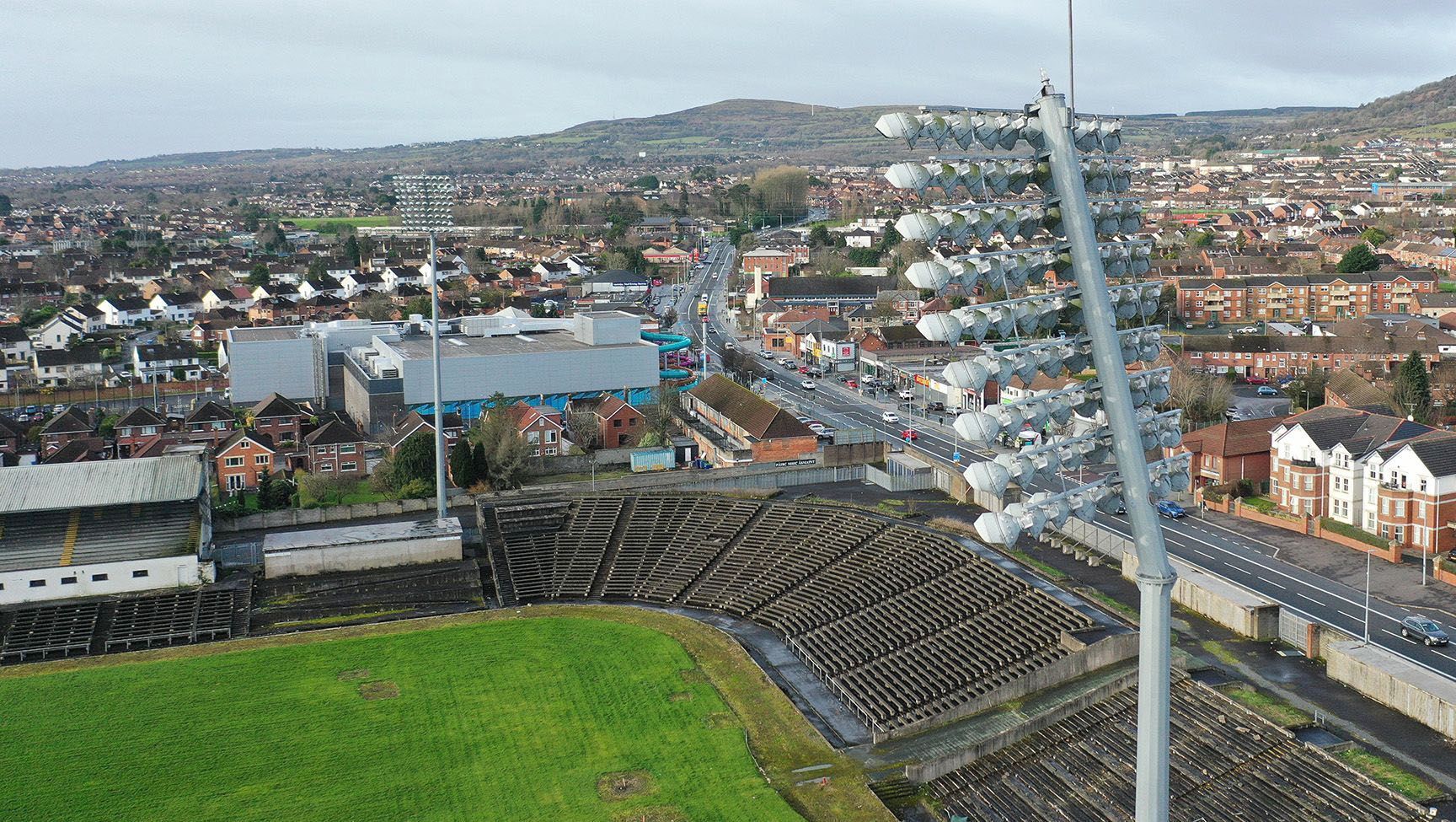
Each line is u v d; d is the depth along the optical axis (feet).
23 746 307.17
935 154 106.83
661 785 279.28
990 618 337.93
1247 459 478.18
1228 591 335.26
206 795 282.56
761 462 543.39
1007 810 255.70
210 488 468.75
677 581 413.59
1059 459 108.17
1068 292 109.50
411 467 520.01
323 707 327.26
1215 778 249.34
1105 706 280.72
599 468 573.74
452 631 380.37
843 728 304.30
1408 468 402.52
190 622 386.73
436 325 456.04
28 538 406.00
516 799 276.41
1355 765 246.88
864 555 400.88
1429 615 344.49
